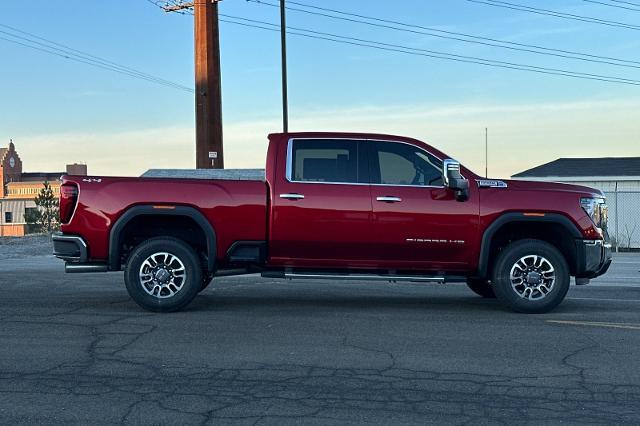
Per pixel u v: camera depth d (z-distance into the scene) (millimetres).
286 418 4934
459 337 7355
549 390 5609
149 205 8320
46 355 6543
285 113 29203
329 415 5000
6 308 8953
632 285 12344
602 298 10336
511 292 8602
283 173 8484
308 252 8555
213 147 29938
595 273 8758
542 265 8609
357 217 8383
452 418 4961
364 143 8609
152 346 6883
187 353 6633
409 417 4977
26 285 11445
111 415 4977
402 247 8453
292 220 8383
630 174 29469
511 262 8578
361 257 8562
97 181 8383
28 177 78062
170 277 8461
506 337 7371
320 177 8516
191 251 8484
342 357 6535
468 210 8438
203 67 29984
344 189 8438
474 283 10180
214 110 30109
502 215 8469
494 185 8594
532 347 6953
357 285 11719
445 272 8656
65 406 5156
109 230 8297
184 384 5699
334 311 8891
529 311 8648
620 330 7742
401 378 5898
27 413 5004
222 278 12703
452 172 8211
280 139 8617
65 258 8344
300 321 8164
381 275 8594
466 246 8461
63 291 10656
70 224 8305
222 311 8805
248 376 5930
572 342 7164
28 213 51031
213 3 30172
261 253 8508
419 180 8594
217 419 4902
